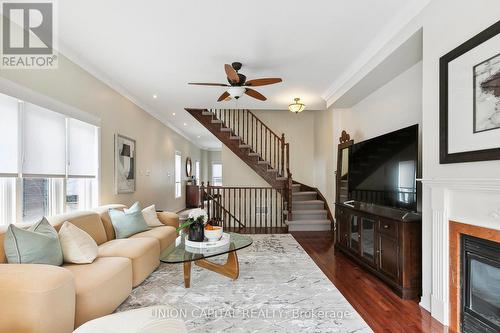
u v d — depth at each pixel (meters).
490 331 1.98
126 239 3.45
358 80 3.96
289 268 3.70
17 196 2.86
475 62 1.99
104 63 3.82
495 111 1.84
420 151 3.24
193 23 2.82
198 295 2.85
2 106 2.60
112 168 4.62
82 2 2.47
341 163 4.90
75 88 3.62
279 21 2.79
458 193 2.21
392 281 2.99
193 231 3.17
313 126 7.73
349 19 2.77
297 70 4.06
